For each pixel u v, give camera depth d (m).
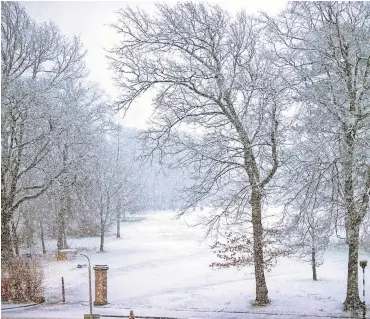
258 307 14.23
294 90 13.03
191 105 15.16
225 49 14.73
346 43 12.62
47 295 18.23
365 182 13.28
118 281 20.75
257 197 14.94
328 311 13.25
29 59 20.58
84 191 28.56
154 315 13.71
